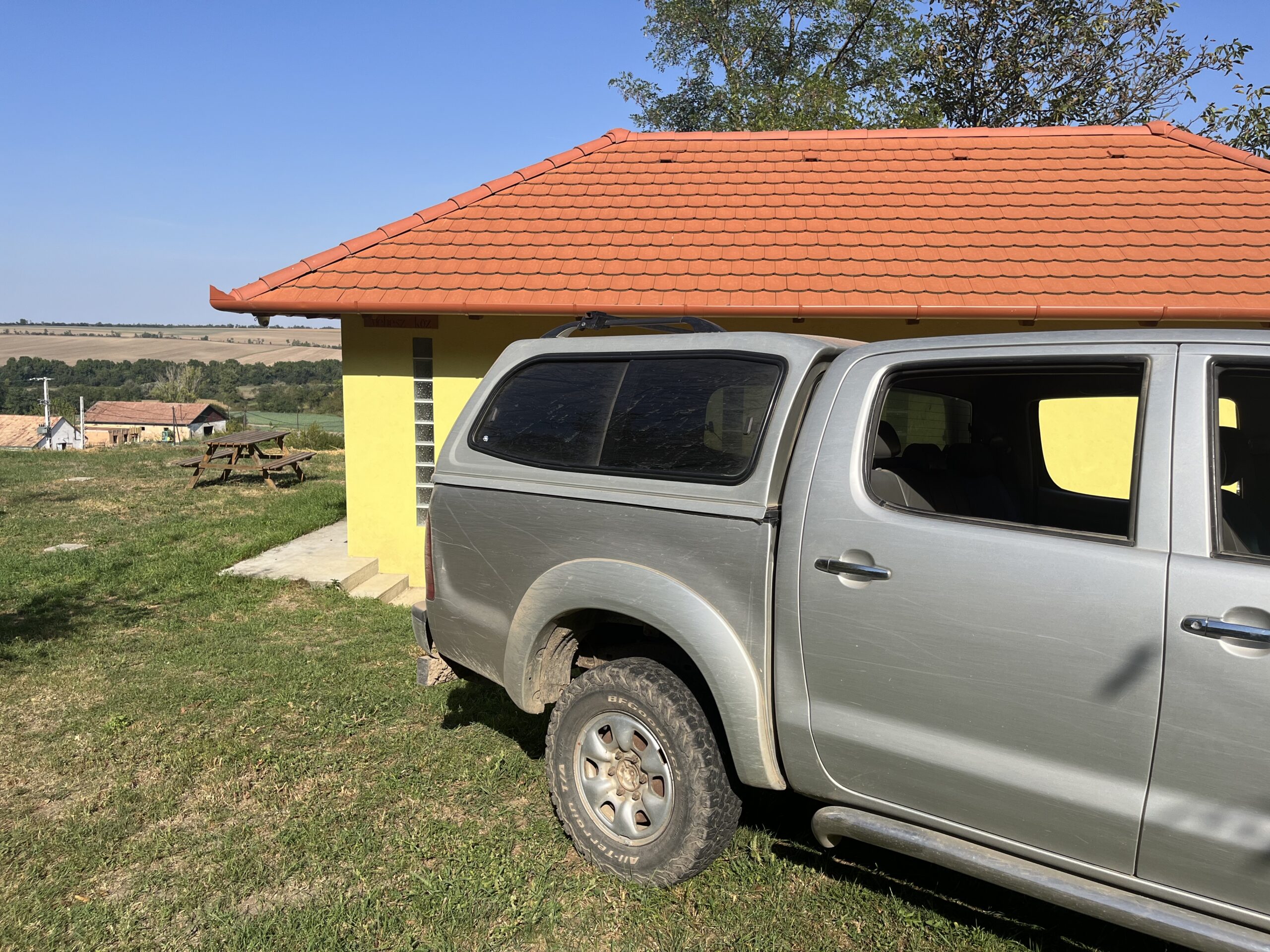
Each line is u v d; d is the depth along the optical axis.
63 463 16.14
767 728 2.86
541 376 3.66
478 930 2.91
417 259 8.20
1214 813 2.10
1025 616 2.34
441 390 8.04
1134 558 2.24
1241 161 9.41
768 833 3.50
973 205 8.86
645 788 3.15
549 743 3.39
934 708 2.50
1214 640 2.09
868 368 2.81
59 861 3.30
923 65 19.20
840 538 2.67
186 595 7.14
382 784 3.93
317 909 3.01
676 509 3.01
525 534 3.43
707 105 23.73
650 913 2.97
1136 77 17.69
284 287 7.76
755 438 2.94
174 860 3.33
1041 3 17.64
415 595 7.98
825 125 19.66
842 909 3.02
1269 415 2.57
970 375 2.68
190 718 4.66
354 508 8.28
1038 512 3.60
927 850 2.53
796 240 8.30
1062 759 2.31
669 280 7.66
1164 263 7.52
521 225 8.83
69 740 4.36
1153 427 2.32
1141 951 2.79
